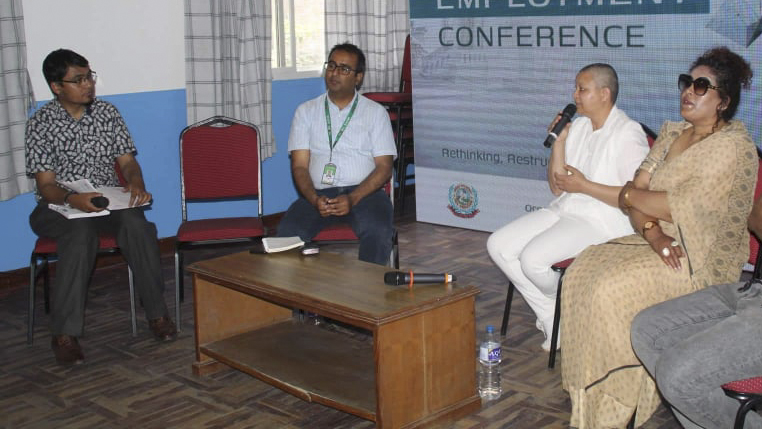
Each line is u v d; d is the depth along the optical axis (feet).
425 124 17.35
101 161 12.12
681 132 8.93
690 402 6.94
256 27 16.98
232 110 16.78
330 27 18.71
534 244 10.04
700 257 8.29
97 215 10.93
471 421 8.74
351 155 12.28
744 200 8.16
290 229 11.80
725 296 7.55
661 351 7.60
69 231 10.96
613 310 8.33
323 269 9.56
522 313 12.17
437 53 16.69
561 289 9.34
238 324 10.59
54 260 14.89
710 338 6.91
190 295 13.67
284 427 8.82
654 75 13.60
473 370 8.88
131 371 10.53
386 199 12.17
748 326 6.86
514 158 16.05
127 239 11.46
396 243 12.23
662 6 13.23
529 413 8.93
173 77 16.29
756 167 8.16
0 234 14.32
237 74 16.69
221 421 9.01
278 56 18.43
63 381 10.27
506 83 15.75
